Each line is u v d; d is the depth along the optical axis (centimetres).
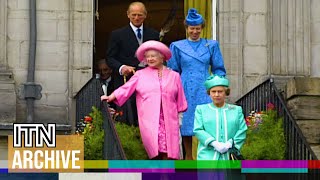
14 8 4106
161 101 3262
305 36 4200
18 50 4081
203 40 3559
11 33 4094
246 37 4191
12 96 4003
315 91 3628
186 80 3506
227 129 3198
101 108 3531
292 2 4212
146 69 3325
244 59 4181
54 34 4122
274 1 4216
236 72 4169
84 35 4141
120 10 5112
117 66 3569
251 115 3691
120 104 3316
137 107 3303
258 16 4206
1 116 3981
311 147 3519
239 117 3234
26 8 4112
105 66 3881
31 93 4028
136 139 3459
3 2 4094
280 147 3450
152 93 3266
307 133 3584
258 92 3781
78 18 4144
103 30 5078
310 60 4197
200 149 3198
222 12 4206
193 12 3534
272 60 4184
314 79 3638
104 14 5103
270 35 4197
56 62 4109
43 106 4066
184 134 3462
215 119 3203
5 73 4044
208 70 3538
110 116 3297
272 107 3597
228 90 3250
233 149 3161
